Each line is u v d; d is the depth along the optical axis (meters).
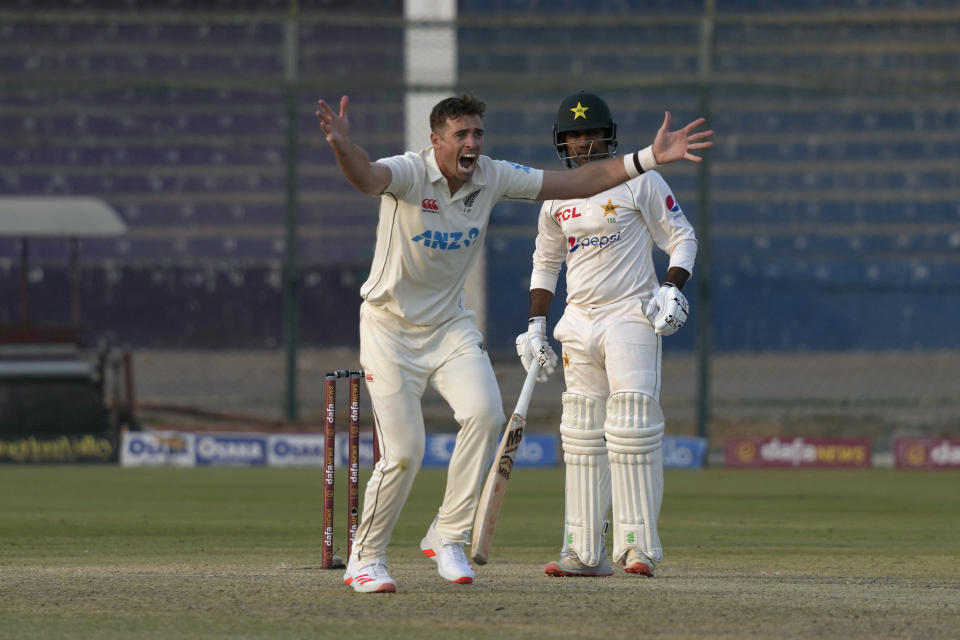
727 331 74.06
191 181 78.75
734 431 47.47
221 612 13.58
